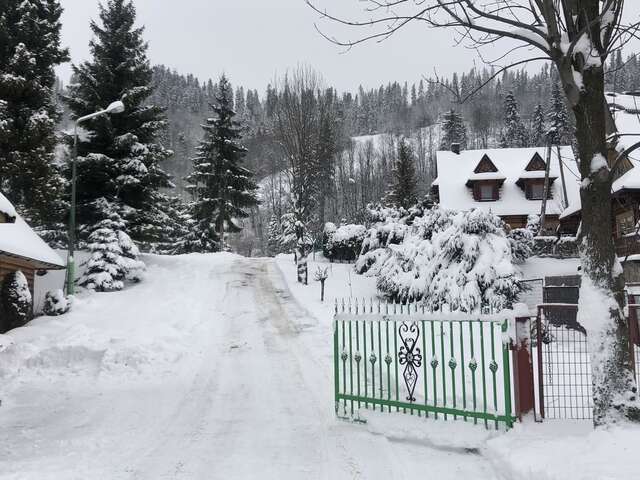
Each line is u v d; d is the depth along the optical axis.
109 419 7.16
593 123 5.14
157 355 11.29
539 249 22.88
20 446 5.95
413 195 38.19
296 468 5.08
